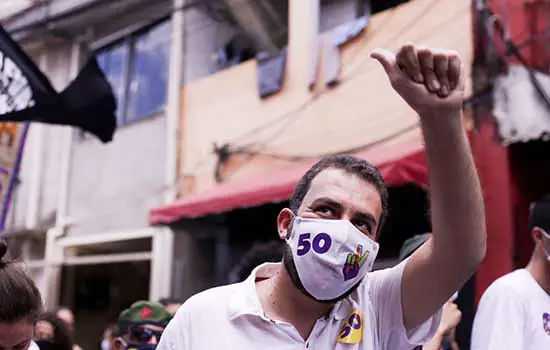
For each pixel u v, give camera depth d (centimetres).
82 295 1136
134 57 1102
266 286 183
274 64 870
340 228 163
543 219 266
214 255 892
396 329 178
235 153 897
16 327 201
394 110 731
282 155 842
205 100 959
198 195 844
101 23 1146
